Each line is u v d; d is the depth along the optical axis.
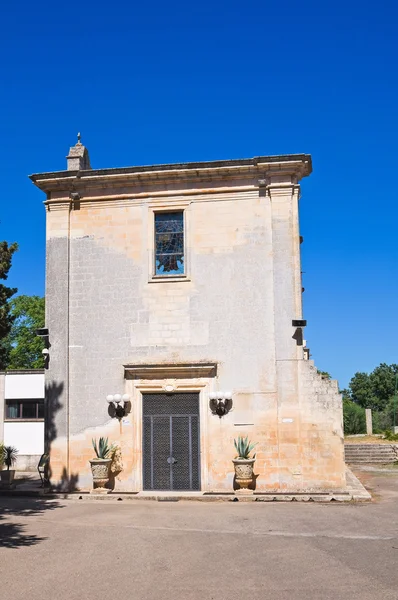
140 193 20.80
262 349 19.61
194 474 19.66
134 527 14.06
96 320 20.52
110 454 19.84
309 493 18.56
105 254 20.75
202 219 20.44
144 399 20.19
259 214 20.23
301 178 20.59
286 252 19.88
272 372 19.47
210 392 19.66
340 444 18.94
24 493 19.69
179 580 9.55
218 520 14.92
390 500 18.39
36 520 15.06
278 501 18.11
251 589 9.02
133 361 20.16
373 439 41.25
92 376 20.31
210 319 19.97
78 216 21.08
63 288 20.73
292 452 19.05
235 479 19.05
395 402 64.00
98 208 21.00
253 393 19.47
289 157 19.92
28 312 50.09
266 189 20.28
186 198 20.58
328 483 18.86
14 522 14.79
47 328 20.66
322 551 11.38
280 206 20.08
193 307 20.11
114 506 17.48
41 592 8.97
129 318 20.36
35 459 29.69
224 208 20.38
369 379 84.38
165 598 8.62
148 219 20.67
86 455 20.05
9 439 29.94
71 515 15.84
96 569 10.25
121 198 20.86
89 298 20.64
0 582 9.50
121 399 19.83
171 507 17.23
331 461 18.92
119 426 20.02
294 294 19.66
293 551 11.42
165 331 20.12
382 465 33.38
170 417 19.97
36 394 30.09
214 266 20.19
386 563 10.40
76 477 20.00
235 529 13.76
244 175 20.36
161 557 11.09
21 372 30.30
